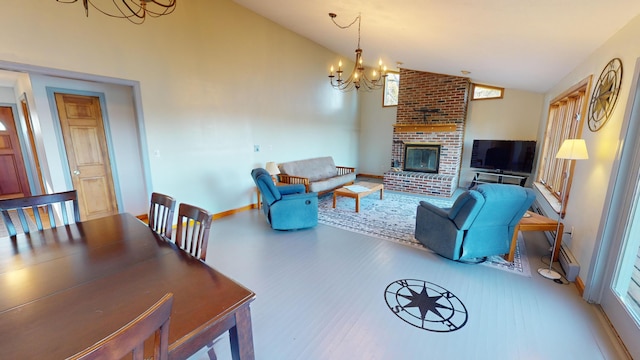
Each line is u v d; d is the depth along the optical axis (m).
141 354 0.65
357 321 1.93
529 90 5.45
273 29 4.80
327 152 6.70
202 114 3.91
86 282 1.18
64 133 3.46
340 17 3.44
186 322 0.94
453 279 2.49
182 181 3.79
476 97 6.21
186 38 3.61
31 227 3.97
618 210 1.92
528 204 2.58
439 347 1.69
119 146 3.91
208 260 2.83
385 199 5.49
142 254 1.45
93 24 2.81
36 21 2.47
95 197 3.77
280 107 5.16
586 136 2.70
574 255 2.58
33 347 0.81
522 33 2.49
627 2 1.69
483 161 5.99
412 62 4.88
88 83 3.57
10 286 1.14
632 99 1.76
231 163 4.40
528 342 1.73
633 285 1.81
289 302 2.13
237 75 4.31
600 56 2.50
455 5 2.23
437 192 5.75
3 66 2.34
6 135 5.02
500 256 2.96
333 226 3.87
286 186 4.07
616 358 1.61
